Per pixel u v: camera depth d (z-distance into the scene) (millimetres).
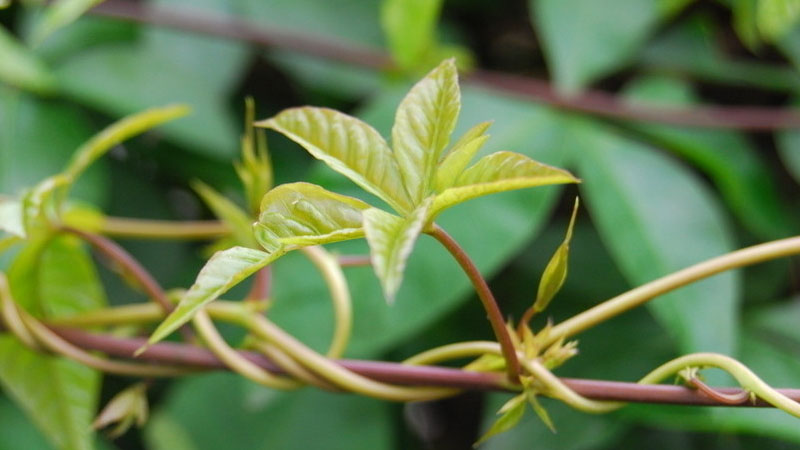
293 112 385
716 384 494
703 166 592
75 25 604
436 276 508
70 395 479
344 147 382
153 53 606
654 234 531
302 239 363
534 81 620
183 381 593
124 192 630
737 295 508
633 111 596
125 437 659
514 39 684
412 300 505
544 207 517
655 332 557
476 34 687
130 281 460
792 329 550
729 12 650
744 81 632
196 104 596
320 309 504
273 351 436
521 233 515
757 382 391
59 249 469
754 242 622
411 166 378
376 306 505
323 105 643
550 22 607
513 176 366
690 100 608
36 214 445
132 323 459
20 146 559
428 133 378
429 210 372
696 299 506
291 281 507
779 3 547
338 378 426
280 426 577
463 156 373
